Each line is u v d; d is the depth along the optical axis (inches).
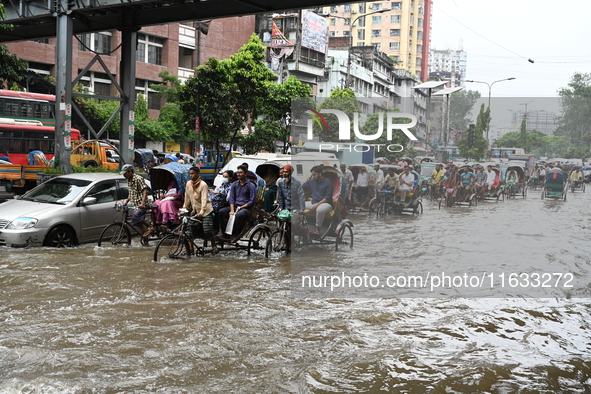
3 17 708.0
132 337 200.2
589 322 210.4
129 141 840.9
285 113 1392.7
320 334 201.6
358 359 178.9
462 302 211.8
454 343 192.4
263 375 166.1
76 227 396.2
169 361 177.3
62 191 411.5
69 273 306.8
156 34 1669.5
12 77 768.3
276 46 2047.2
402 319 212.7
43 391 153.9
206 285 285.0
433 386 159.2
